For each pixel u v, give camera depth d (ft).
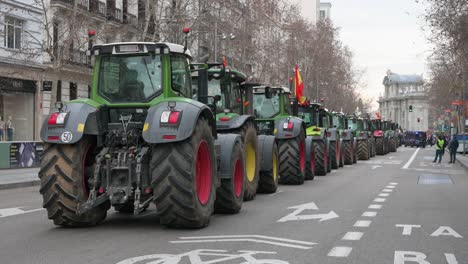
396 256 22.86
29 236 26.53
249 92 45.93
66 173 27.73
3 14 93.61
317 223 31.40
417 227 30.40
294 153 55.16
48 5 104.58
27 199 45.62
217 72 40.65
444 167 99.30
